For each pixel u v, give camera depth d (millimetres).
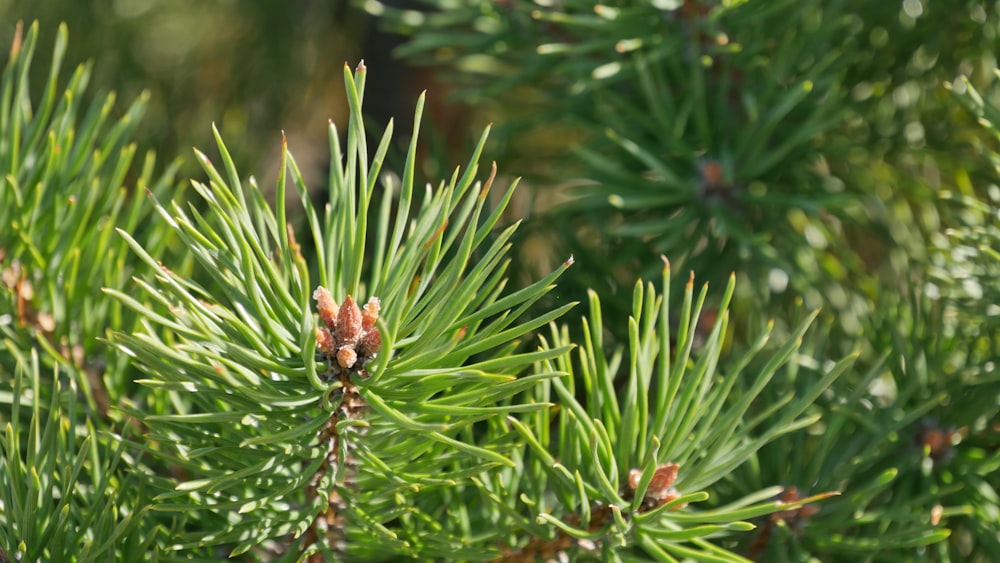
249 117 1450
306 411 753
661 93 933
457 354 743
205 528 801
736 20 913
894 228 967
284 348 750
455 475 769
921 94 969
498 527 802
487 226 744
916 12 958
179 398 822
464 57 1030
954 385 862
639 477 775
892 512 822
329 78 1503
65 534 770
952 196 872
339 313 748
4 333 832
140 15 1460
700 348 912
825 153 937
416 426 731
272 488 773
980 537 841
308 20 1513
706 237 952
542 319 737
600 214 955
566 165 1021
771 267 925
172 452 806
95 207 874
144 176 849
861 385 828
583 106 974
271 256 757
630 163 943
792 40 924
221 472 769
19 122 832
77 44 1394
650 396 897
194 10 1504
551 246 961
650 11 917
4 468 778
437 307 748
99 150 849
